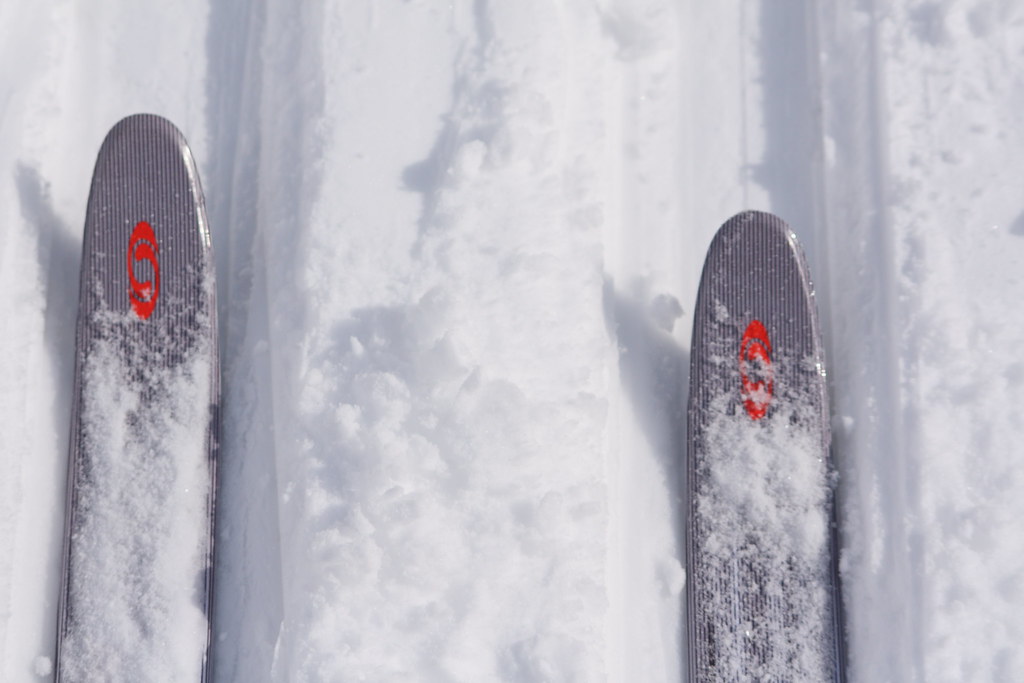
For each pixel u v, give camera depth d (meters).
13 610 1.95
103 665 1.89
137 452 1.96
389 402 1.87
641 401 2.09
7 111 2.13
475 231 1.97
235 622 1.97
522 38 2.07
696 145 2.23
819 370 1.95
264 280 2.13
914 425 1.91
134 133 2.02
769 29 2.28
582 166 2.08
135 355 1.99
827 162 2.14
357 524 1.82
